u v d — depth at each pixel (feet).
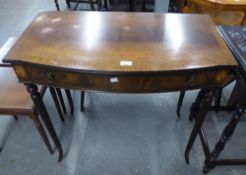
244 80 3.05
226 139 3.61
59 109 4.93
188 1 6.48
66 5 10.23
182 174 4.28
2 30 8.44
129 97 5.86
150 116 5.36
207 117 5.28
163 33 3.47
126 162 4.48
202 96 3.74
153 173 4.30
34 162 4.47
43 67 2.89
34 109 3.66
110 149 4.69
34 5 10.31
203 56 2.99
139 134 4.97
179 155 4.58
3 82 4.08
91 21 3.76
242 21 5.91
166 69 2.78
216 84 3.12
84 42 3.24
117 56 2.98
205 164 4.15
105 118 5.32
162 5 7.17
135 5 9.47
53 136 4.04
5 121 5.24
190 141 4.07
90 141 4.83
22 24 8.84
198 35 3.43
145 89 3.09
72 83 3.09
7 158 4.53
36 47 3.13
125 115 5.39
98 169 4.37
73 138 4.89
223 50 3.11
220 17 6.37
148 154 4.60
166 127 5.10
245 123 5.09
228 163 4.03
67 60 2.91
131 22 3.76
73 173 4.31
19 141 4.83
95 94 5.93
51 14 3.96
